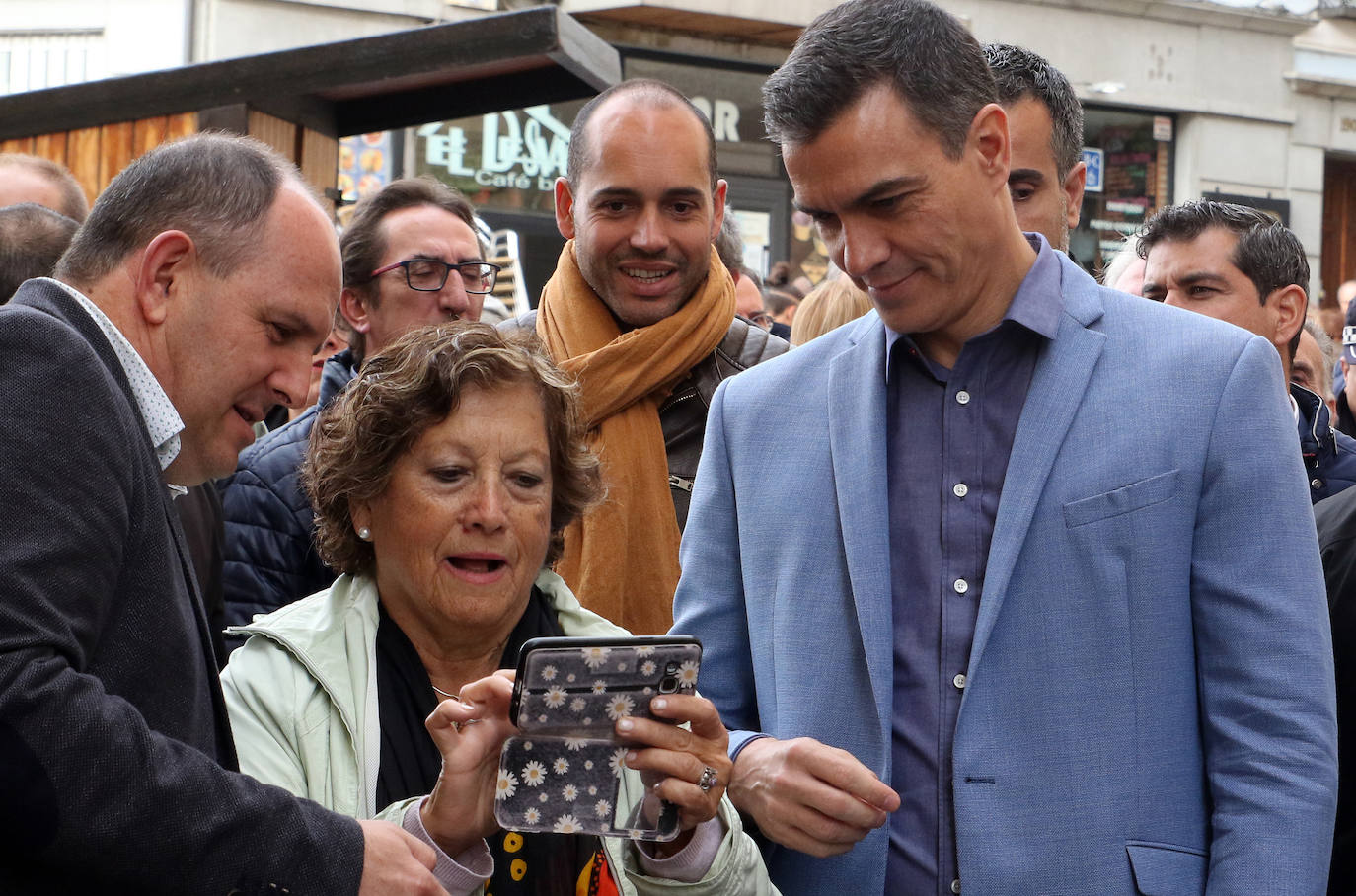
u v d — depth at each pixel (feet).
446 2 34.14
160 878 5.48
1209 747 7.08
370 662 7.27
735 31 36.83
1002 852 6.95
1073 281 7.66
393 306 12.72
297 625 7.36
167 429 6.34
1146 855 6.88
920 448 7.65
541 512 7.45
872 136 6.93
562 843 7.25
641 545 10.69
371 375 7.43
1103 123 41.42
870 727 7.38
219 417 6.63
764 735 7.41
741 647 8.03
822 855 6.84
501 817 6.15
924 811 7.27
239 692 7.13
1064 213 10.43
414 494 7.26
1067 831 6.93
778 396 8.08
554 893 7.14
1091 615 7.04
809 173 7.12
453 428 7.26
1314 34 43.24
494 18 15.53
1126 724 6.98
